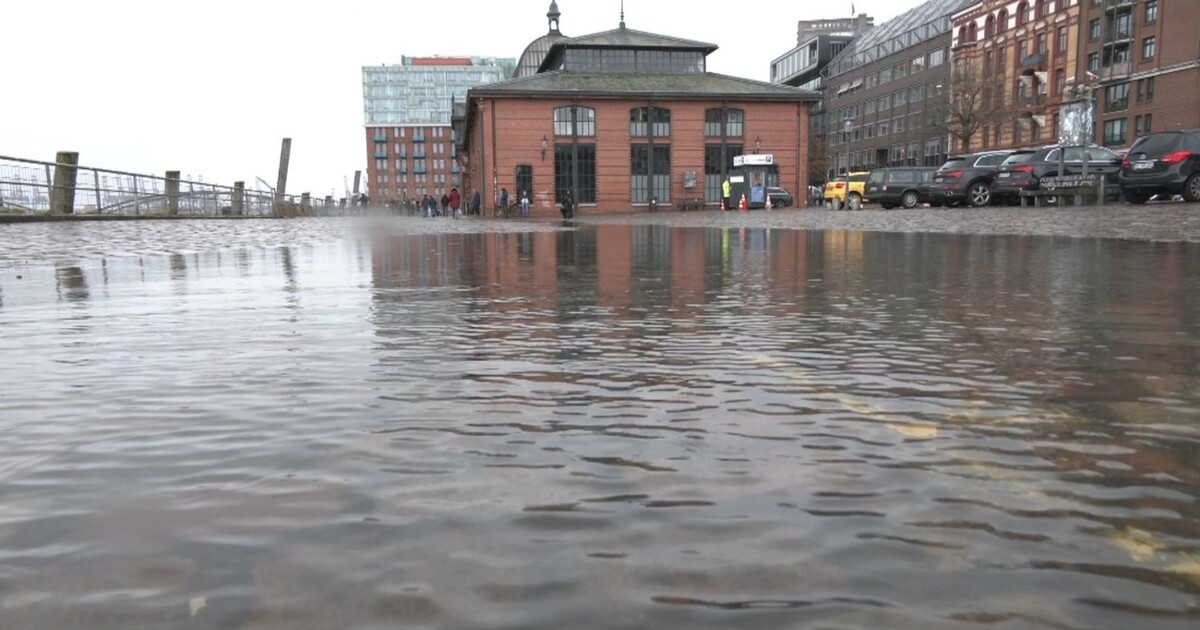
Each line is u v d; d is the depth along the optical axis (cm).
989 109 7356
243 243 1148
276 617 92
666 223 2208
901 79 9500
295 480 139
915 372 235
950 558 107
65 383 223
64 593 98
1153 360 253
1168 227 1141
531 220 3225
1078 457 151
